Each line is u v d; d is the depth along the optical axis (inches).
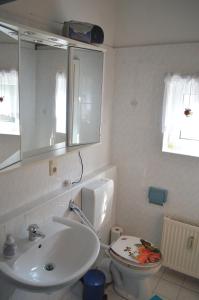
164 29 85.5
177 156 90.5
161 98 89.4
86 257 58.2
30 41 60.0
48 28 64.9
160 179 95.1
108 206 89.5
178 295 87.5
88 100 79.7
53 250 62.1
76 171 82.9
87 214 82.2
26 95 60.7
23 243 57.2
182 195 92.1
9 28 51.2
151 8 86.0
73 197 77.9
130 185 101.3
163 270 98.6
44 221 66.8
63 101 72.6
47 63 65.1
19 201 62.6
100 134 87.6
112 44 93.2
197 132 87.2
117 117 98.7
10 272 48.4
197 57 81.6
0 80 50.6
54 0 65.4
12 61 53.3
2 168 52.4
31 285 46.1
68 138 76.3
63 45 68.4
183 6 81.4
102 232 92.3
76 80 74.4
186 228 88.4
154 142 93.6
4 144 52.9
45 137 68.4
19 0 56.1
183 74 82.7
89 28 69.3
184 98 84.7
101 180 88.4
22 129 60.4
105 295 84.0
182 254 90.6
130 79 93.5
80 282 84.3
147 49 88.6
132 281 83.1
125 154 100.0
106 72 91.1
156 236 99.5
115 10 91.5
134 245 82.4
